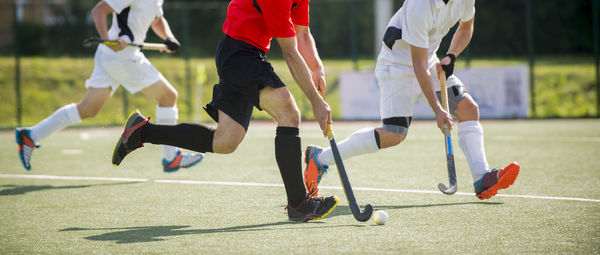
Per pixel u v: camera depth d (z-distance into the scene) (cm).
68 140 2811
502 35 6956
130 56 1612
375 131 1274
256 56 1023
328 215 1142
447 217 1102
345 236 962
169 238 973
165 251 891
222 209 1217
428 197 1316
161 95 1670
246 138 2794
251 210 1202
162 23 1703
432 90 1177
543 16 6919
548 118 3722
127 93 4175
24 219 1148
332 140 995
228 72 1020
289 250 880
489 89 3644
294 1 1068
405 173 1686
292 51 981
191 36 6353
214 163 1948
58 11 5959
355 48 4422
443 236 959
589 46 6906
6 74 4612
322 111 985
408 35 1176
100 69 1639
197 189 1466
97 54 1634
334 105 4494
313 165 1295
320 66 1138
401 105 1265
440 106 1169
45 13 6512
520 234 969
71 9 5728
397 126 1270
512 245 902
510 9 6944
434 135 2789
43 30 6138
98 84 1638
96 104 1641
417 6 1162
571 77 4653
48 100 4422
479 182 1217
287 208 1077
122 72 1619
